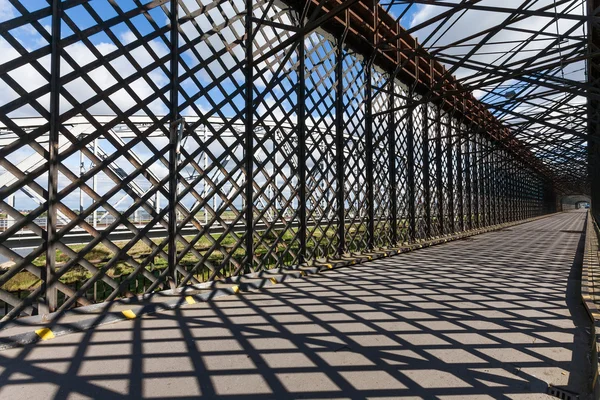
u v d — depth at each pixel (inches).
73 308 150.4
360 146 350.6
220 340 129.7
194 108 202.8
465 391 93.0
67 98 152.8
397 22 325.7
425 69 456.4
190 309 170.1
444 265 297.3
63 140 547.2
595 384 90.3
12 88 136.3
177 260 194.1
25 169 534.6
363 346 124.0
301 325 146.5
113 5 168.7
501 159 880.3
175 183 191.0
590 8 284.7
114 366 107.9
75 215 156.0
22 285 400.2
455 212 595.5
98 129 163.9
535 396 90.8
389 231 400.2
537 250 402.9
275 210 256.5
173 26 191.8
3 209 135.2
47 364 109.3
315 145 291.1
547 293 200.4
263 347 123.0
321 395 90.6
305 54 281.4
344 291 205.5
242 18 233.6
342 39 315.0
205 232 209.5
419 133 473.7
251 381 98.3
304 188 277.6
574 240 524.1
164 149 189.9
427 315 159.9
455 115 579.2
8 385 95.9
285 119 261.9
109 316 149.6
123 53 171.3
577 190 2511.1
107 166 168.6
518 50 310.7
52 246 146.7
